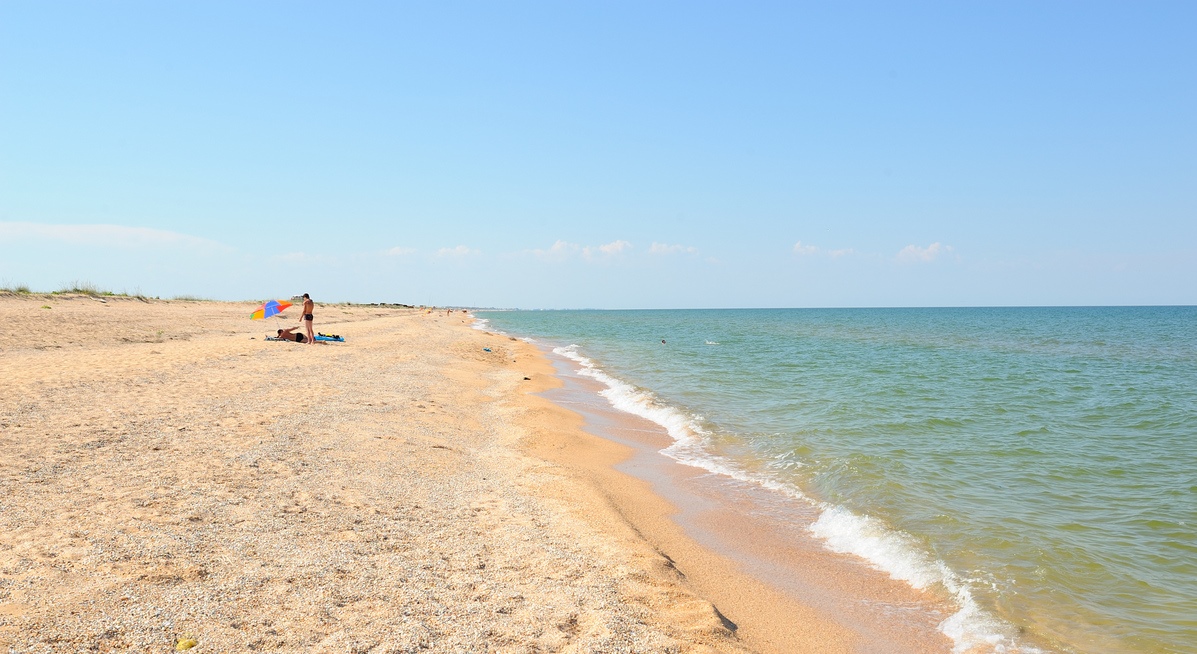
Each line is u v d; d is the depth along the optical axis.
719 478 11.91
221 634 4.79
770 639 6.21
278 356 22.67
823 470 12.18
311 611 5.29
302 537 6.92
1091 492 11.20
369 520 7.69
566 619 5.62
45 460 8.84
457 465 10.87
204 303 55.19
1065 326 97.25
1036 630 6.51
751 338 61.38
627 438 15.12
